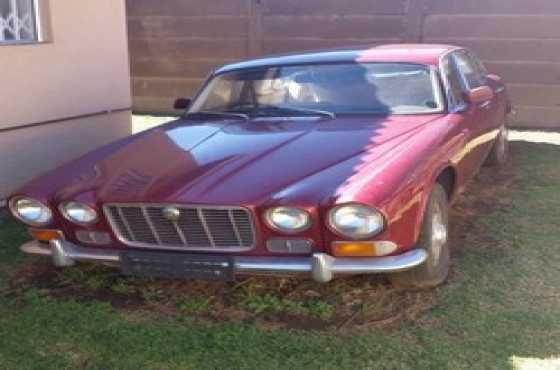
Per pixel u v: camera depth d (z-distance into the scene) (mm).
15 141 6199
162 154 4219
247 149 4098
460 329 3590
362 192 3375
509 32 9438
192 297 4086
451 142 4332
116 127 7371
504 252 4684
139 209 3686
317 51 5543
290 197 3445
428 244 3811
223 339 3559
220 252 3617
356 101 4809
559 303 3873
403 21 9930
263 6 10539
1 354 3459
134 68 11367
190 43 11039
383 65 4988
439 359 3297
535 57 9406
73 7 6645
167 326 3730
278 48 10656
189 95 11250
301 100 4918
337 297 4016
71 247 3951
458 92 5164
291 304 3932
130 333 3648
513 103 9641
